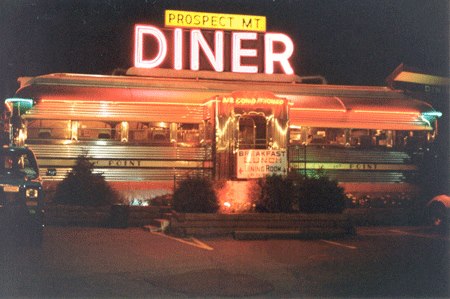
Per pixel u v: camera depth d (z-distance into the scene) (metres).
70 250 12.17
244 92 20.17
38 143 19.67
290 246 13.77
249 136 20.84
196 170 20.30
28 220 12.05
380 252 13.25
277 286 9.89
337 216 15.89
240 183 17.03
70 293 8.88
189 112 20.86
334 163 21.92
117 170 20.17
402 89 24.92
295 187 16.56
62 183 18.00
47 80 20.70
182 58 22.45
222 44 22.75
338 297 9.29
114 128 20.45
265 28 23.31
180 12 22.58
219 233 14.81
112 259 11.43
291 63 23.53
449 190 22.28
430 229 17.97
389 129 22.64
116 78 21.44
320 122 21.69
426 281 10.47
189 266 11.12
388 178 22.44
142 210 16.61
